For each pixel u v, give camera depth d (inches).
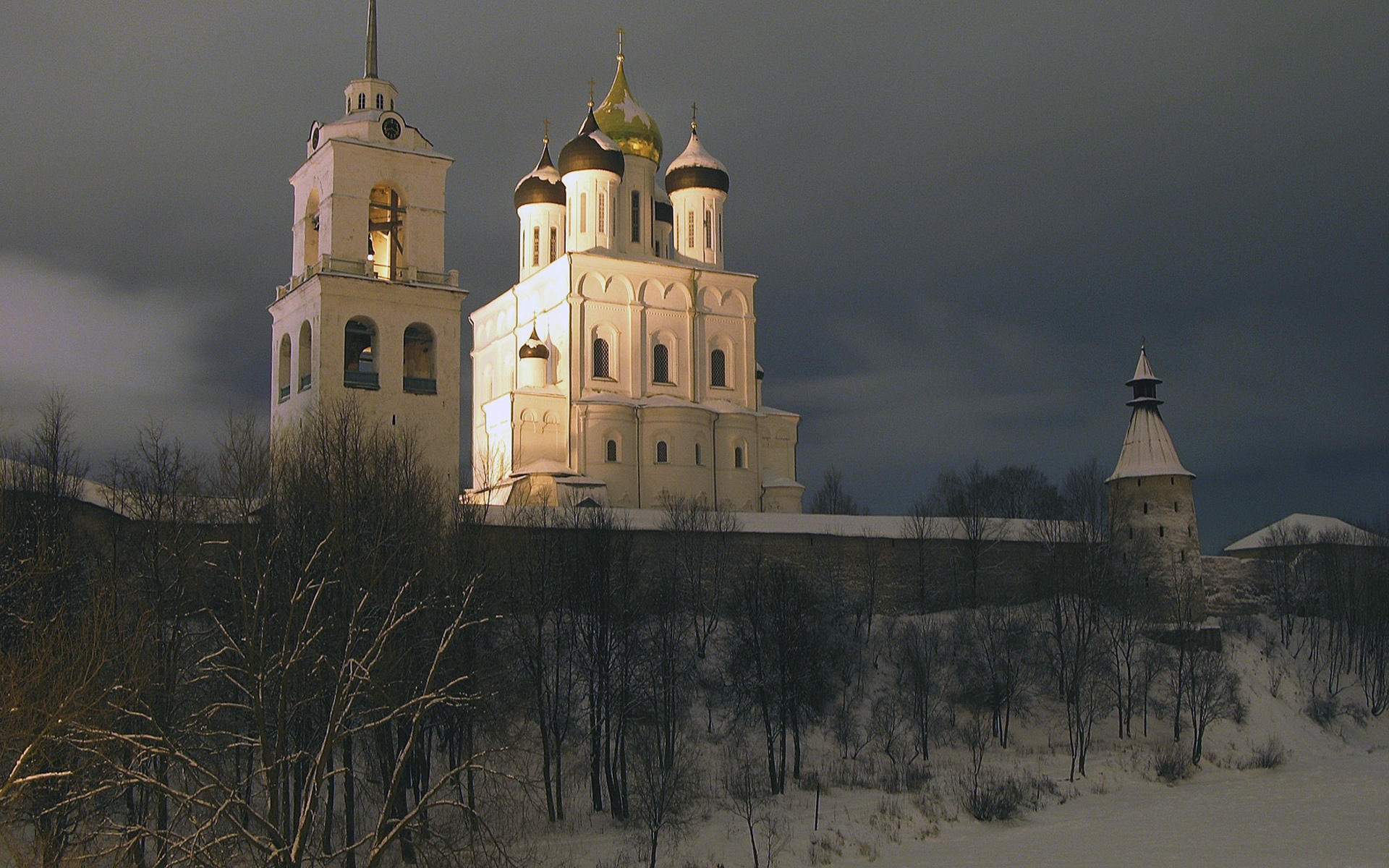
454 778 1163.9
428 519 2098.9
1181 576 3358.8
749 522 3090.6
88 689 1191.6
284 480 2022.6
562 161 3779.5
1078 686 2657.5
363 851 1713.8
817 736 2603.3
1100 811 2301.9
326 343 2672.2
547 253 3860.7
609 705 2217.0
